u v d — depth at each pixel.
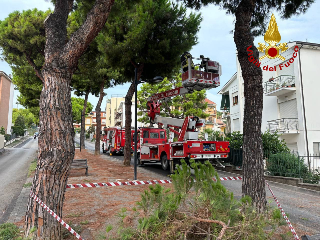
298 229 4.38
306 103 15.36
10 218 4.82
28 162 16.11
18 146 32.94
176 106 23.72
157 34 11.65
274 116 17.95
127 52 11.11
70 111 3.67
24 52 14.09
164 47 11.27
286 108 16.95
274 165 10.20
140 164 14.14
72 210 5.18
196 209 3.20
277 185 9.16
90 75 19.44
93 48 15.32
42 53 14.42
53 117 3.46
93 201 5.93
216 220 2.88
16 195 7.16
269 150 11.55
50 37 3.84
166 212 3.06
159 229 2.90
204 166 3.54
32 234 3.22
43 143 3.43
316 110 15.48
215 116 55.78
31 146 33.47
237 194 7.13
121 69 12.80
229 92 23.69
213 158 10.34
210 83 9.19
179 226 2.91
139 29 10.55
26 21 13.25
